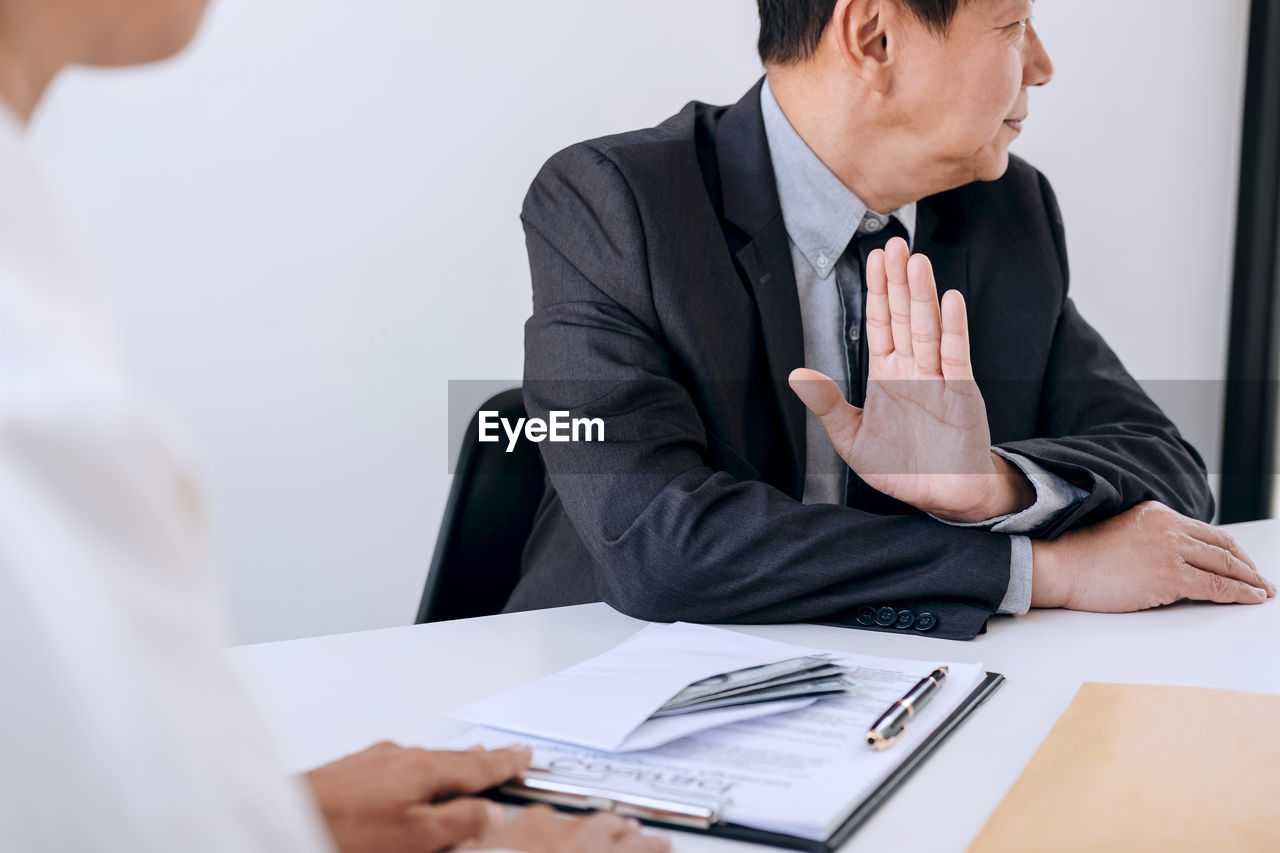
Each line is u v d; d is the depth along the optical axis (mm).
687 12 2387
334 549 2213
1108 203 2883
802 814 542
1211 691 736
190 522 288
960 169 1284
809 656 784
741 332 1262
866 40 1205
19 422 245
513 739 654
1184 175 2988
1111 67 2836
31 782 235
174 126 2031
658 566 999
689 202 1254
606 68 2330
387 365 2225
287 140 2109
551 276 1249
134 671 245
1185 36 2939
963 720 719
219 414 2107
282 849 267
